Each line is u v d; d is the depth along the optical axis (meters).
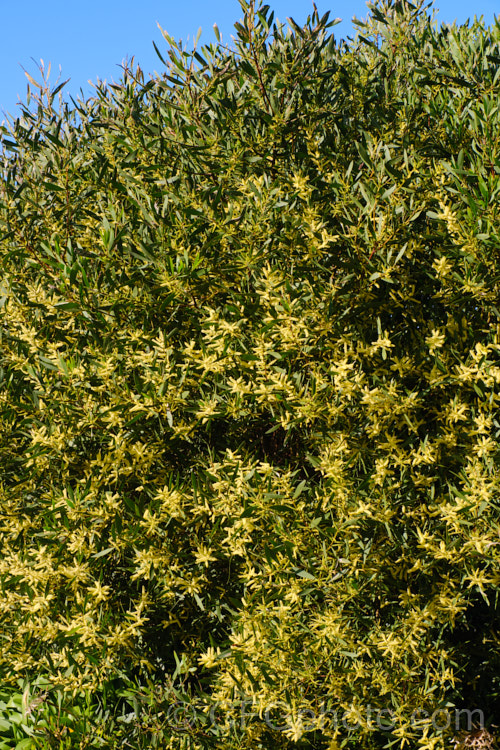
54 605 3.00
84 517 2.94
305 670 2.60
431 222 2.88
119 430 2.98
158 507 2.89
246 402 2.87
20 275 3.33
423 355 2.73
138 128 3.45
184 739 2.79
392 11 3.74
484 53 3.23
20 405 3.09
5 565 3.12
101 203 3.33
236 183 3.07
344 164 3.12
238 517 2.68
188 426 2.87
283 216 2.71
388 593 2.79
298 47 3.17
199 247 2.89
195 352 2.76
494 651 2.98
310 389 2.68
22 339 3.00
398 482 2.73
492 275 2.61
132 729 2.90
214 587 3.18
